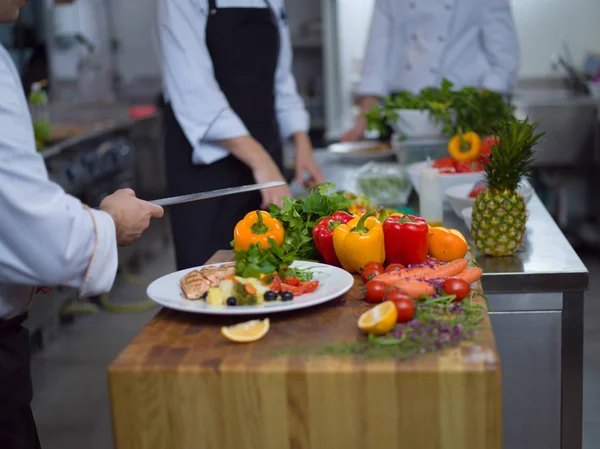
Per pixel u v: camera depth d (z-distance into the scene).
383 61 3.93
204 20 2.70
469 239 2.17
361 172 2.80
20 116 1.47
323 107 6.69
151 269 5.37
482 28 3.83
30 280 1.44
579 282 1.82
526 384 1.90
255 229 1.76
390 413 1.25
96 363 3.82
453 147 2.78
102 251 1.46
